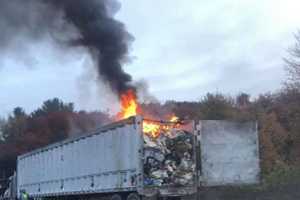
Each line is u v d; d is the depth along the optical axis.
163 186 18.28
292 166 28.59
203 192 22.08
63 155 23.80
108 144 19.66
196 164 19.64
